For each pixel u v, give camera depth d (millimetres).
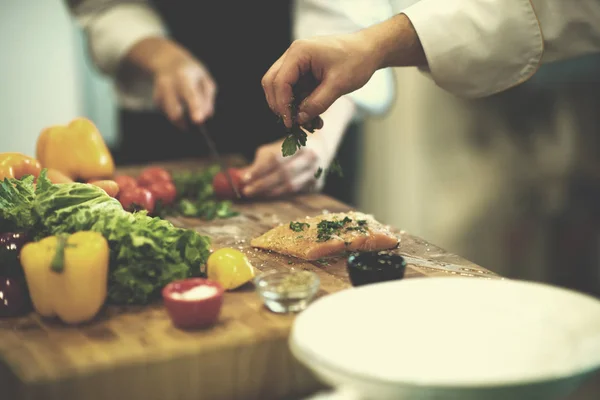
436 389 830
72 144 1482
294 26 1912
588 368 853
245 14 1959
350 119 1780
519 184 2514
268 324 1016
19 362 937
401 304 981
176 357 949
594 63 2277
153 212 1466
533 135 2445
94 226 1071
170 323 1025
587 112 2314
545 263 2494
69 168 1480
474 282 1019
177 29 2002
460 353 900
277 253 1280
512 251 2564
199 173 1674
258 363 987
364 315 958
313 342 895
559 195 2434
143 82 2025
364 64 1186
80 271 1001
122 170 1783
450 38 1250
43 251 1015
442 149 2633
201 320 999
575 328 927
